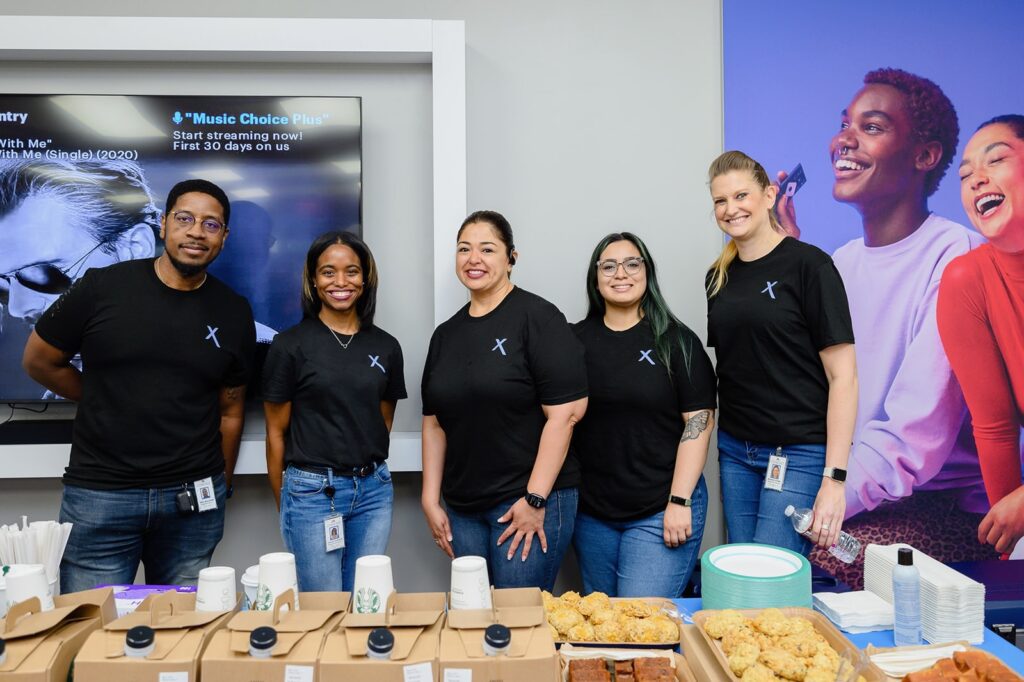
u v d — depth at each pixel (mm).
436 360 2172
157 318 2084
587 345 2250
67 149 2521
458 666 1068
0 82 2609
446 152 2572
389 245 2695
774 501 2049
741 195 2057
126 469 2064
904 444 2715
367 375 2170
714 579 1461
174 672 1065
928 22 2725
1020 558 2709
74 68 2617
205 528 2199
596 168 2746
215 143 2561
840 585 2693
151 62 2629
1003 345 2705
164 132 2549
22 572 1256
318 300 2227
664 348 2176
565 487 2113
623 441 2186
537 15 2729
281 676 1064
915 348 2713
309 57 2596
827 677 1160
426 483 2270
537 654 1083
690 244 2766
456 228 2580
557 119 2736
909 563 1413
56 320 2094
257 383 2582
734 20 2711
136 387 2064
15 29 2477
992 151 2719
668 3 2748
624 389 2154
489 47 2719
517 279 2740
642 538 2178
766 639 1273
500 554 2066
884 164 2713
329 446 2125
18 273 2512
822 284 1989
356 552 2193
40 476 2535
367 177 2686
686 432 2180
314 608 1274
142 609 1218
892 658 1300
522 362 2047
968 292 2709
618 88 2748
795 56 2717
